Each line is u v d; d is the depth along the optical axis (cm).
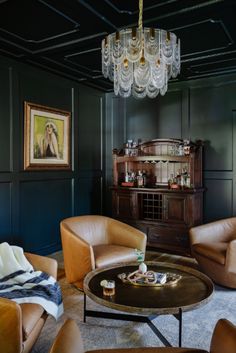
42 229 425
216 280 318
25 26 295
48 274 237
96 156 529
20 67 387
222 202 440
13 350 160
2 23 289
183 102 467
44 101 423
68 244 304
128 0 252
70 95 470
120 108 527
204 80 451
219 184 442
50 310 199
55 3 254
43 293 207
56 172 446
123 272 260
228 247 299
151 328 226
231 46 344
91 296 211
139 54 284
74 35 315
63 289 313
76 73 437
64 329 137
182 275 251
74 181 480
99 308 271
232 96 432
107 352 142
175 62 303
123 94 392
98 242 349
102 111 539
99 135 534
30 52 358
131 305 195
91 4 257
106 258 296
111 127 538
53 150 438
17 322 159
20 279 223
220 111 441
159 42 277
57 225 450
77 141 484
